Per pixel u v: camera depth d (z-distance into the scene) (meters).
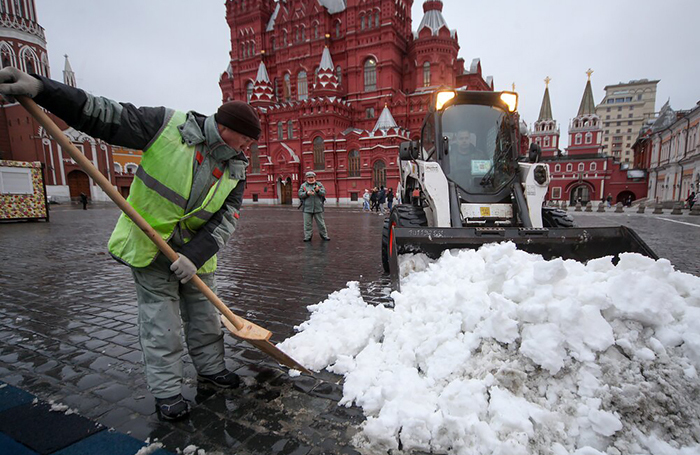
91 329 3.49
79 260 7.08
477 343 2.25
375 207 26.61
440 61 37.41
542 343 2.00
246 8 44.34
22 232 12.27
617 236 3.67
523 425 1.77
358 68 38.84
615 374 1.90
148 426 2.07
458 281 2.81
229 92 48.66
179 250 2.07
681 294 2.16
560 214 4.66
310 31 40.22
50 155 41.84
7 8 45.84
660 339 1.97
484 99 4.77
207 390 2.44
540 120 74.69
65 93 1.69
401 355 2.48
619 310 2.04
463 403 1.93
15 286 5.09
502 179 4.57
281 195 39.94
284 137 39.44
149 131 1.95
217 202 2.12
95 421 2.11
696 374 1.84
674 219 19.59
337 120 36.97
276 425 2.08
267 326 3.57
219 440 1.96
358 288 4.78
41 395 2.37
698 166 34.09
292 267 6.33
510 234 3.63
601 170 57.75
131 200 1.99
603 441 1.73
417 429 1.89
